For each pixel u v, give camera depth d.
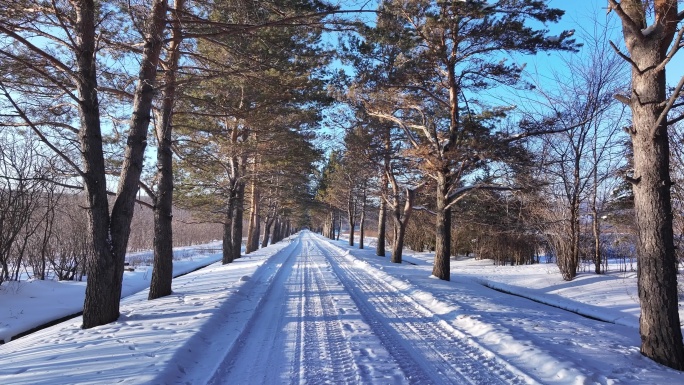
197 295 9.73
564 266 14.17
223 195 21.47
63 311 11.45
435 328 6.84
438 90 15.02
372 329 6.70
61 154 6.70
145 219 33.22
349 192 32.59
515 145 12.43
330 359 5.18
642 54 5.21
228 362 5.12
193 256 31.19
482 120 12.22
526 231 18.92
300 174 23.64
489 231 21.59
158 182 10.46
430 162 13.72
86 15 7.32
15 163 13.72
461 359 5.20
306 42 10.17
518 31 11.77
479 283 15.03
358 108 17.16
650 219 5.06
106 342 5.62
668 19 5.02
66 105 9.04
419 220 30.09
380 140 20.55
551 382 4.39
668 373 4.55
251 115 11.04
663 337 4.90
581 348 5.54
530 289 13.20
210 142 16.42
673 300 4.93
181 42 9.89
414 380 4.49
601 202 15.05
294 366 4.93
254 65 9.17
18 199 13.81
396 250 21.61
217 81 11.68
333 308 8.45
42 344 5.70
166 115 10.41
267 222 42.47
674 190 9.60
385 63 14.01
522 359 5.12
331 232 63.84
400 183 23.84
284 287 11.61
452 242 28.44
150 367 4.50
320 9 7.52
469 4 11.34
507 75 13.15
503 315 7.72
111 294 7.22
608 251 19.62
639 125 5.19
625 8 5.56
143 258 26.61
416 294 10.07
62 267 17.22
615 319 8.31
